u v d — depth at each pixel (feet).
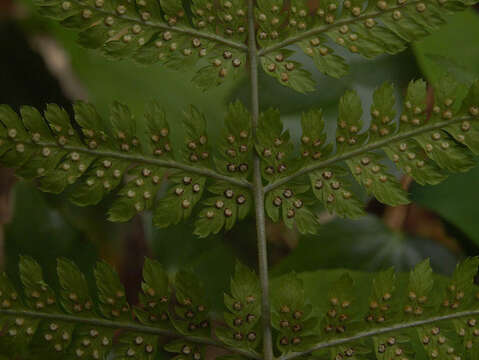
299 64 1.00
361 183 0.99
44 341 0.94
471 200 1.06
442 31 1.08
